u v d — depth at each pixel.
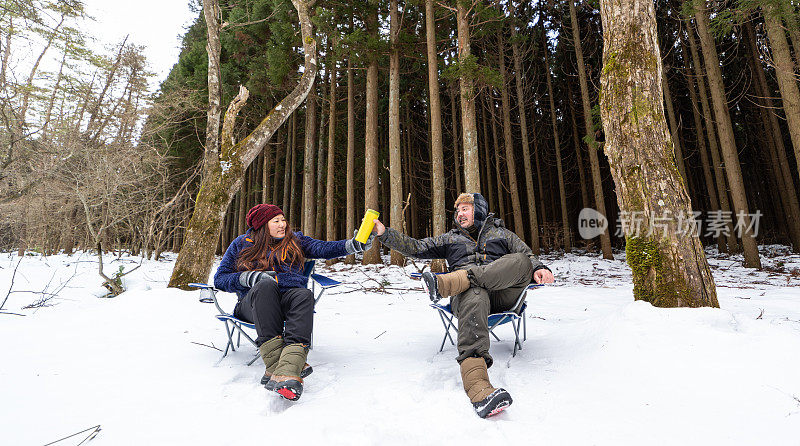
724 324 2.23
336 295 5.63
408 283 7.46
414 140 20.14
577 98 18.06
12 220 13.29
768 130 13.24
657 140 2.77
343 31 13.13
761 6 7.32
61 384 1.93
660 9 14.34
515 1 16.27
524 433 1.44
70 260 10.58
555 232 17.31
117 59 13.62
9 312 3.42
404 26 13.05
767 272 8.40
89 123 12.77
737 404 1.57
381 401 1.74
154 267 9.29
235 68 15.88
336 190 16.92
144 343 2.68
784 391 1.58
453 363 2.32
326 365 2.32
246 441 1.39
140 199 11.16
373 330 3.32
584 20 16.92
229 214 21.28
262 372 2.16
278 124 5.72
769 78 14.43
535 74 17.69
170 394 1.84
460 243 2.43
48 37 9.73
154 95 15.35
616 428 1.47
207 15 5.82
